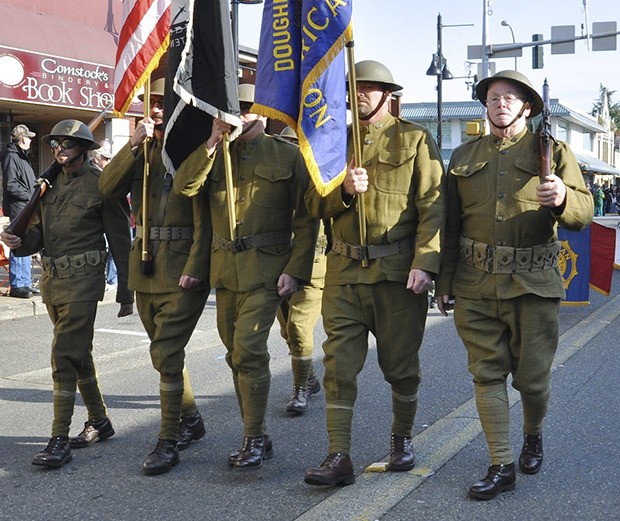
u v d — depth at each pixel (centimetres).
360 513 392
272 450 490
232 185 455
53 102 1402
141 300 486
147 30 484
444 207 428
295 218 458
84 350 483
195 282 464
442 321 946
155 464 455
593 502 405
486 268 418
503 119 417
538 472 445
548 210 412
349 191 417
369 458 480
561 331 872
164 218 477
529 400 429
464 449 486
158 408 605
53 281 486
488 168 423
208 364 752
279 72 435
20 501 422
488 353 418
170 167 461
